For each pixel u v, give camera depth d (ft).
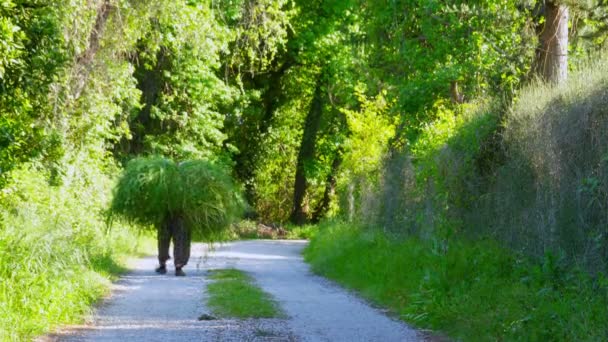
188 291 51.29
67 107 63.36
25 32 41.75
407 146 72.95
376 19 88.69
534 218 41.93
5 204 45.11
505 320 33.32
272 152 170.40
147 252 87.97
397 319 40.40
